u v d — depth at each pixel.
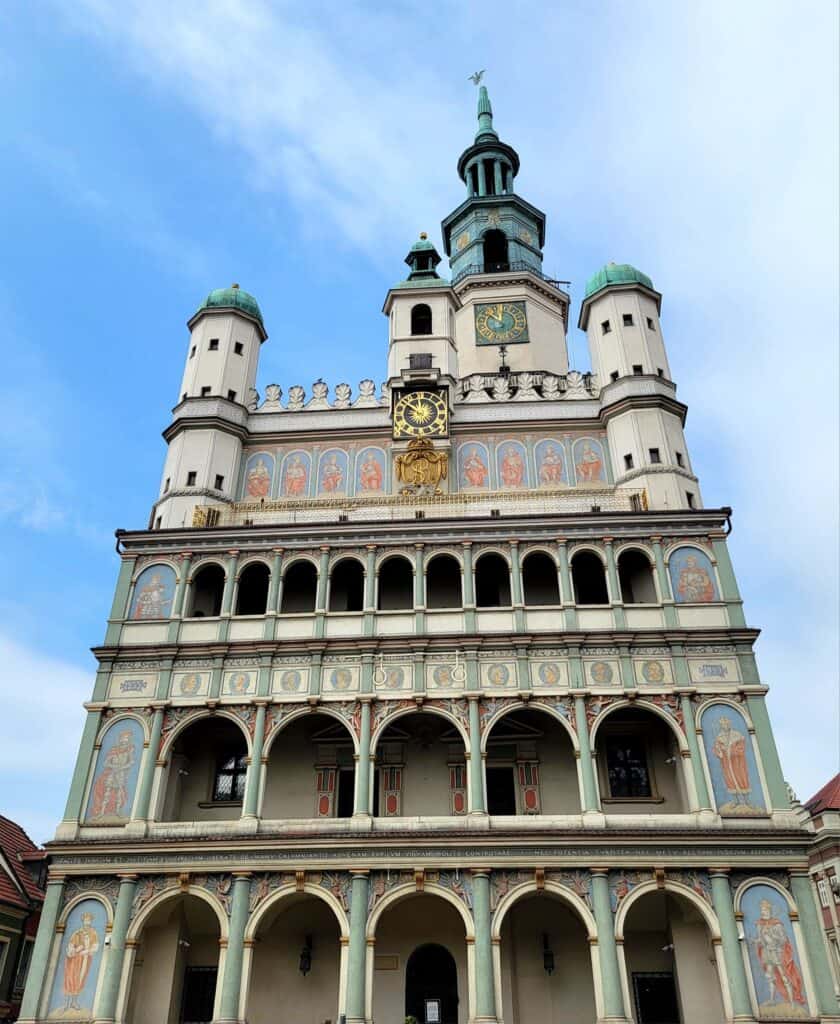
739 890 28.62
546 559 36.41
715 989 29.23
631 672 32.47
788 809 29.81
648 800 32.53
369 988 27.48
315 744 34.53
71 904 29.45
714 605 33.88
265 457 43.97
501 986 30.14
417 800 33.22
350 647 33.28
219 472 42.31
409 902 31.81
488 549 35.50
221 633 34.19
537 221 63.06
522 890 28.67
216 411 43.78
